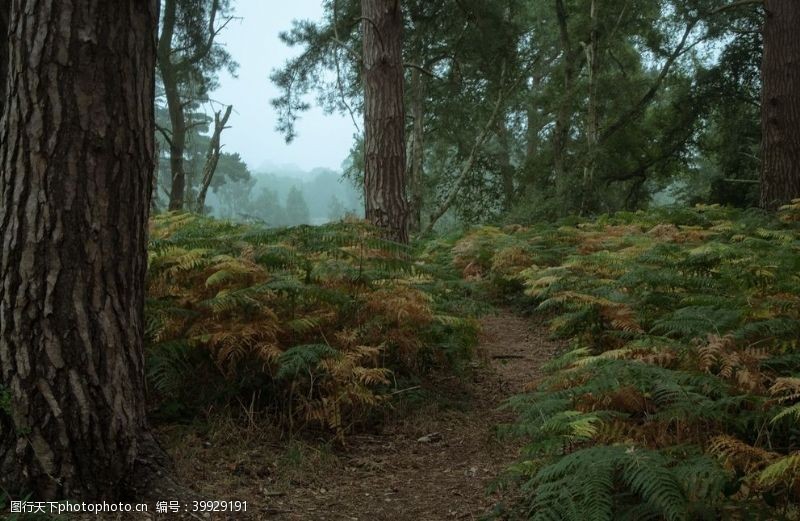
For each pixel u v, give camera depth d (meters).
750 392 3.92
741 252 6.89
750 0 13.60
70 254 3.48
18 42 3.48
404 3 20.66
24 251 3.46
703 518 3.13
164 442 4.55
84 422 3.49
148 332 5.19
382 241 6.47
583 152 22.81
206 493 4.00
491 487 3.71
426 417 5.64
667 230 11.00
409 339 6.03
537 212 20.91
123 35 3.59
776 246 8.23
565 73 24.09
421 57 22.88
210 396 5.23
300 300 5.92
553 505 3.05
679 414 3.62
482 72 23.78
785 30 12.80
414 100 23.25
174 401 5.13
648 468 3.04
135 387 3.74
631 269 6.97
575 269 8.71
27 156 3.46
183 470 4.20
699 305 5.57
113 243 3.61
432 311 6.46
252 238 6.38
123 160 3.63
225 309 5.40
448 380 6.73
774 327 4.48
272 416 5.22
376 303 5.97
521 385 6.73
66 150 3.47
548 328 9.03
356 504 4.15
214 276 5.29
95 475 3.51
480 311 7.04
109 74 3.55
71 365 3.47
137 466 3.66
